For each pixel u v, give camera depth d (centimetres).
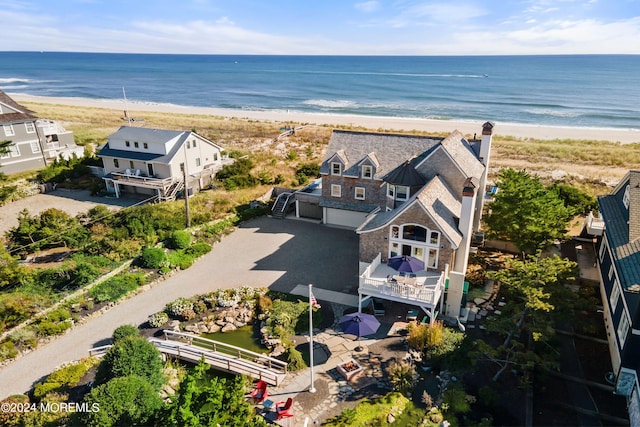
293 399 2233
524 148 7581
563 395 2223
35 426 1998
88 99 17325
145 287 3381
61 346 2734
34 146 6247
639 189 2825
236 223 4622
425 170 3422
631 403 2059
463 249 2881
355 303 3106
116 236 3909
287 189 5203
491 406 2148
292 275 3541
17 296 3041
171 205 4781
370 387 2314
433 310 2619
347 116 12400
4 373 2505
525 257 3562
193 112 13462
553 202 3372
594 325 2764
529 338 2647
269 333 2788
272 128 10038
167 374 2414
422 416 2108
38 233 3884
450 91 18000
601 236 3409
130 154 5356
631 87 18188
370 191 4184
